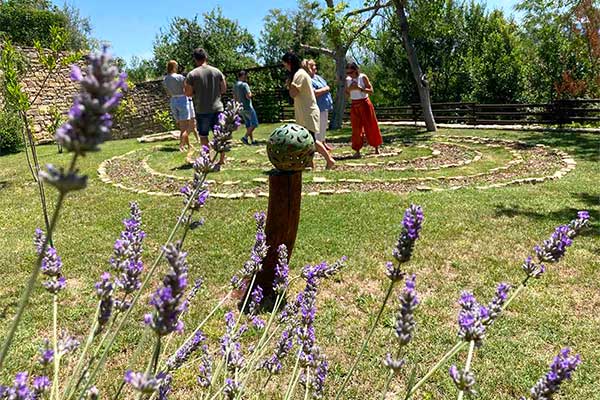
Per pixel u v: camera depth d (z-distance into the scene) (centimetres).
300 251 439
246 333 290
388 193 646
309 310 173
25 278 390
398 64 2389
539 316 315
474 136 1271
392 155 998
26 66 836
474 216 534
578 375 253
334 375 257
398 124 1762
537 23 2031
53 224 57
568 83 1872
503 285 133
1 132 1238
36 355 272
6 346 70
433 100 2386
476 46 2297
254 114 1235
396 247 124
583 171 762
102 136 55
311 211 569
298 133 306
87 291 364
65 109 1608
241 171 834
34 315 325
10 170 910
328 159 848
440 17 2116
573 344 284
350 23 1439
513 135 1252
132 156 1051
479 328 117
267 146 312
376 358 273
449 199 610
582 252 418
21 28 2612
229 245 460
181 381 245
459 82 2314
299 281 377
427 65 2336
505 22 2283
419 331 301
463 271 390
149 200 642
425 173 795
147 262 419
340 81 1719
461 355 274
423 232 485
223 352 162
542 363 265
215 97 832
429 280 375
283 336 178
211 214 570
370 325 311
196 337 169
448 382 249
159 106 1958
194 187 137
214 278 383
